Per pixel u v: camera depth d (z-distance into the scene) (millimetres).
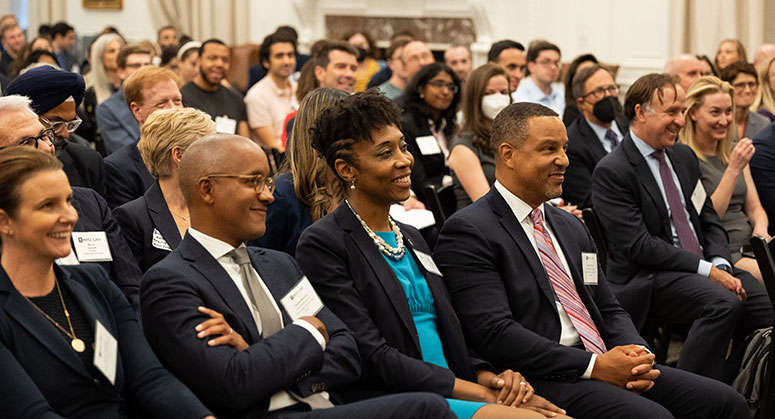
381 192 2531
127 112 5492
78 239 2713
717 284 3672
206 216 2266
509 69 6660
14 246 1985
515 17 9789
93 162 3475
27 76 3137
